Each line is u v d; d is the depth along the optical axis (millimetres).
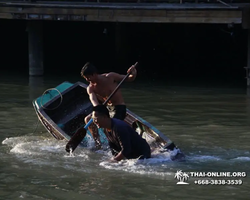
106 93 12047
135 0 24891
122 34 27047
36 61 24219
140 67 26953
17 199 9438
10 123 15102
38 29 23969
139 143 11102
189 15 20797
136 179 10320
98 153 12062
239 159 11625
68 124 14062
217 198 9453
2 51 31516
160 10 21109
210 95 19703
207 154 12016
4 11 22797
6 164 11305
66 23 31406
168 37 29250
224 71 26047
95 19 21984
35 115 16141
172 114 16344
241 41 28328
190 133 14000
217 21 20531
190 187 9945
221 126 14766
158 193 9664
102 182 10188
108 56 30109
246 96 19453
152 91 20609
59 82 22547
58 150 12336
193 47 28859
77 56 30141
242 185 10055
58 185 10062
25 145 12758
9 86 21469
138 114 16312
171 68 26844
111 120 10742
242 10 20266
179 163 11242
